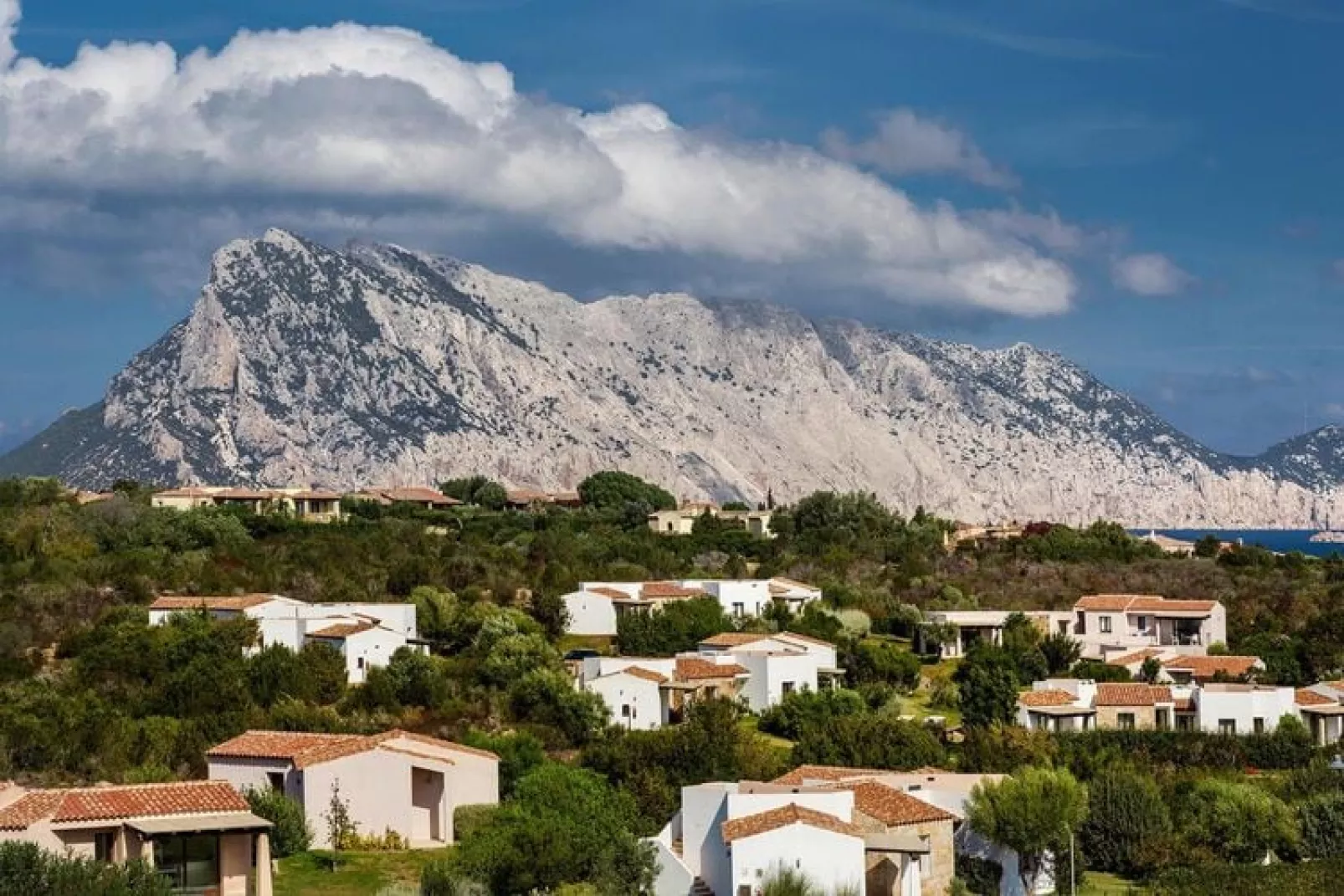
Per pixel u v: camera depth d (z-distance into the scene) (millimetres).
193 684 169375
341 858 119250
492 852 107750
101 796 102125
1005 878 118875
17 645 190250
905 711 192750
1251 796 133375
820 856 105625
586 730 170375
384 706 173250
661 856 112938
